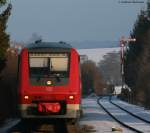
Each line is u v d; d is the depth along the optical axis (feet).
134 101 485.56
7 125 184.65
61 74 158.51
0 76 195.11
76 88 158.20
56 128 168.04
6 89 214.28
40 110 157.28
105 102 506.07
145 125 198.90
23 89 157.79
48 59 158.92
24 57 159.12
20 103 158.51
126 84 598.75
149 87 412.98
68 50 159.43
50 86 157.58
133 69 518.37
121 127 188.55
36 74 158.40
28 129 165.58
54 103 157.58
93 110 322.75
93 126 187.21
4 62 181.57
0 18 174.91
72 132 156.46
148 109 347.77
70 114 158.30
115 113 286.87
